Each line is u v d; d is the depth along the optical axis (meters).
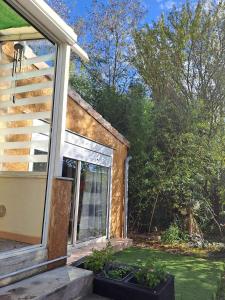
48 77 5.80
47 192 3.90
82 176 6.99
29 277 3.44
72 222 6.50
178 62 10.84
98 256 4.25
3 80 4.85
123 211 8.84
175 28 11.16
